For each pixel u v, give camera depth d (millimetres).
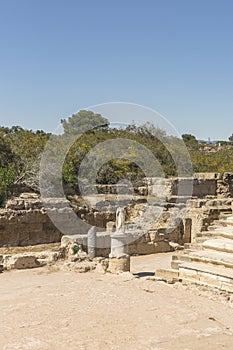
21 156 34562
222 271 13852
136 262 23359
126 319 10828
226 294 13008
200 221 29391
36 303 12539
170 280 15484
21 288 14789
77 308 11828
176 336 9672
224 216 28422
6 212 25109
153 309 11656
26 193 29688
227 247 15008
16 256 18688
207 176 36312
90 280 16031
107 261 19859
